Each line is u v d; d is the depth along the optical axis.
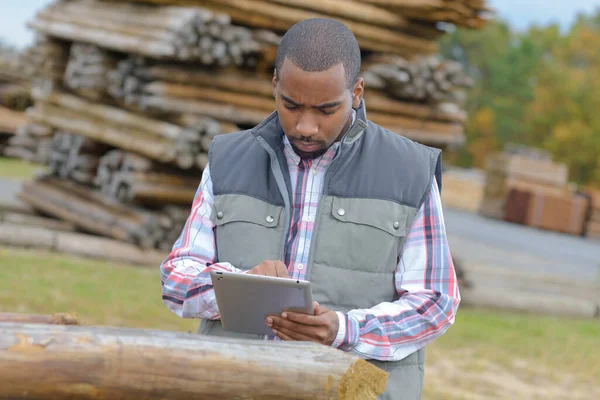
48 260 8.02
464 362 6.89
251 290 2.10
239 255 2.36
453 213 21.44
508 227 20.44
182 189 8.84
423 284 2.38
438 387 6.00
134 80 8.23
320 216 2.35
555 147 57.75
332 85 2.16
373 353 2.23
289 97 2.19
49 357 1.73
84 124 9.43
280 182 2.37
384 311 2.29
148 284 7.70
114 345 1.79
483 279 11.00
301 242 2.35
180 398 1.84
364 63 8.99
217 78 8.16
